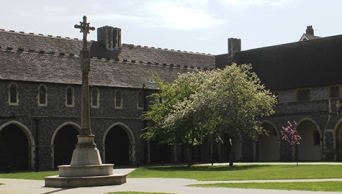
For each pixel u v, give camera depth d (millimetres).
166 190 19469
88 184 22172
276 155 48000
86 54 24203
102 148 43188
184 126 38250
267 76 49062
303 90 46281
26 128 39500
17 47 42312
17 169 39562
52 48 44812
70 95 42094
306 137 46250
